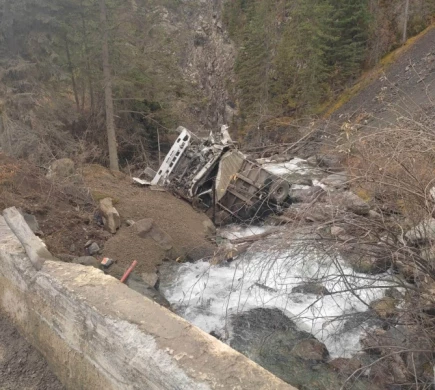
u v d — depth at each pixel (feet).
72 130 55.11
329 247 11.79
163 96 59.93
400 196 12.89
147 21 54.70
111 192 29.45
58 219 22.48
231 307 18.56
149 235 23.59
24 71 44.06
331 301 17.06
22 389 10.04
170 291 20.43
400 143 11.44
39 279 10.19
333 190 13.76
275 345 15.92
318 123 17.34
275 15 87.61
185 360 7.25
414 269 11.88
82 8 49.42
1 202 20.79
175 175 33.76
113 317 8.27
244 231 28.04
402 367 12.72
